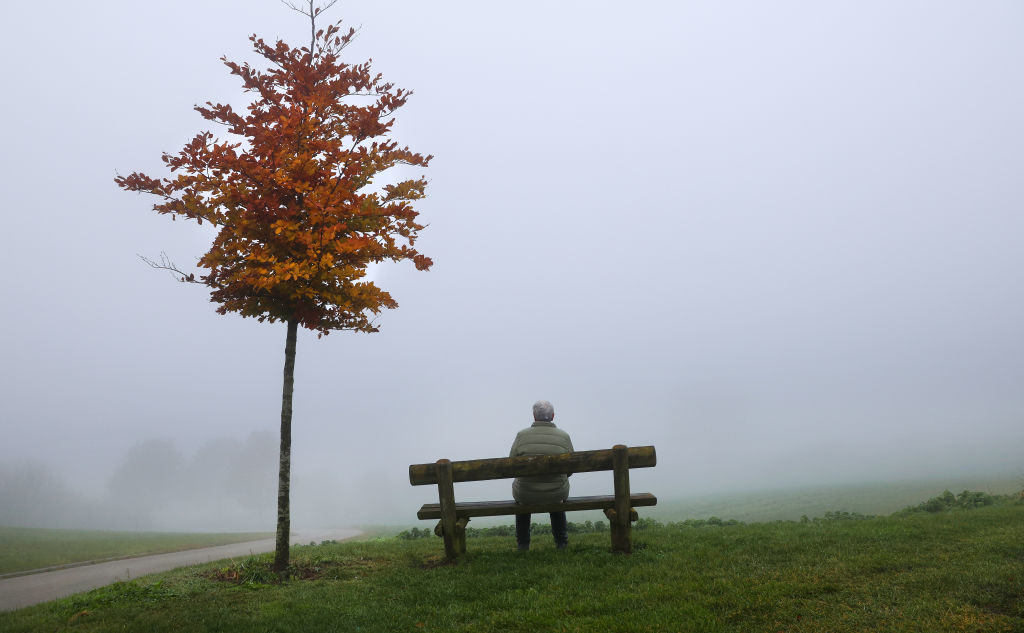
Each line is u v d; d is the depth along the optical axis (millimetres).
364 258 8805
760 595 5375
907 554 6664
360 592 6535
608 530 11961
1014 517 8930
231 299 8797
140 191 8586
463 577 6727
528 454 7758
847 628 4480
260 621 5648
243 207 8547
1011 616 4504
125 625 5797
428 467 7707
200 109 8742
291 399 8562
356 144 9438
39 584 13734
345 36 9695
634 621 4891
